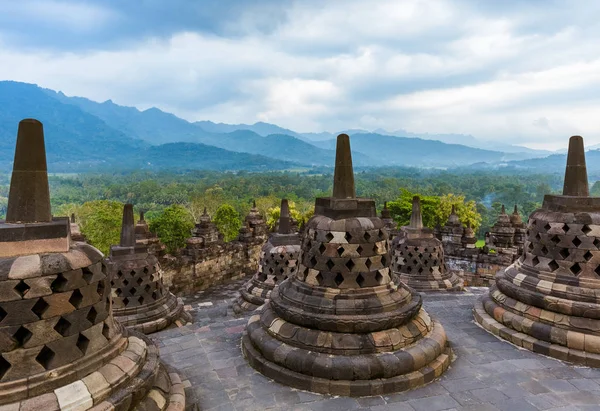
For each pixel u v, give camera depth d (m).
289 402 6.99
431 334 8.41
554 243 9.29
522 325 9.29
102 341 5.34
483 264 23.73
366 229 8.20
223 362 8.55
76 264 5.02
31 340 4.62
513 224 26.83
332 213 8.43
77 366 4.89
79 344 5.07
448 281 16.19
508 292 10.05
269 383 7.66
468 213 59.53
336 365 7.27
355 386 7.14
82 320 5.06
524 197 118.62
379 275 8.29
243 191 117.44
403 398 7.07
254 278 14.51
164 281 20.09
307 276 8.53
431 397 7.09
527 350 9.01
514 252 22.92
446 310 11.93
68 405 4.60
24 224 4.96
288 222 14.55
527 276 9.74
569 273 9.05
